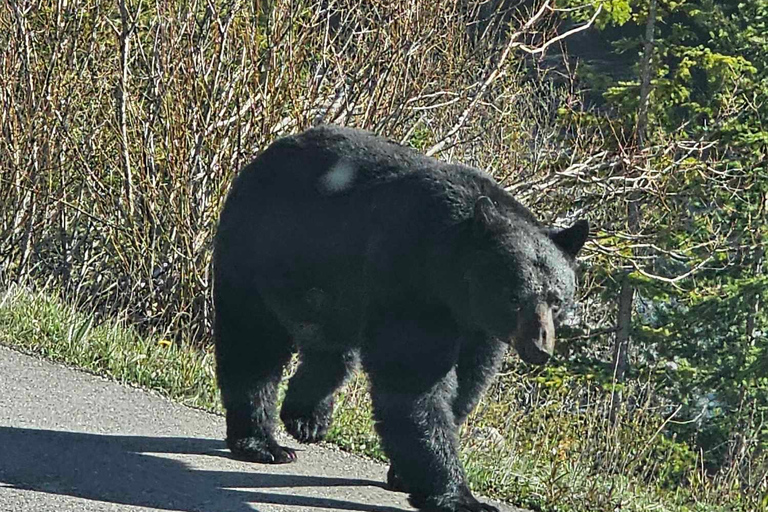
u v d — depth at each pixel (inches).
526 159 743.1
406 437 298.5
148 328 558.3
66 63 579.2
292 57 554.3
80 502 281.4
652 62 893.8
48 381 375.6
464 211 302.4
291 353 347.3
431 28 583.8
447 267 296.7
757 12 932.6
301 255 324.8
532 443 415.8
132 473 308.0
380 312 303.9
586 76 911.7
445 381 303.3
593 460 399.5
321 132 334.6
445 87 627.5
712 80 892.6
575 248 303.3
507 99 715.4
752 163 852.6
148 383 393.4
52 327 418.9
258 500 301.7
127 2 602.2
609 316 959.6
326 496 313.0
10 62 578.2
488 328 295.0
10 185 589.6
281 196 330.0
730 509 435.2
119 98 552.4
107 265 613.9
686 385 872.9
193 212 558.3
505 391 649.0
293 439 364.2
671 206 850.8
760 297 850.8
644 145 753.0
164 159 570.3
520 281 287.7
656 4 882.1
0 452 308.7
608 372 861.2
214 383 400.2
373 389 304.5
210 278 550.9
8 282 567.5
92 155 587.8
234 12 553.9
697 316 871.7
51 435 328.8
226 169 554.6
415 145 652.7
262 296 334.6
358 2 596.1
